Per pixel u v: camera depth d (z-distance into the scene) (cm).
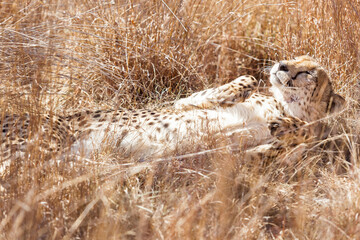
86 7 1248
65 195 778
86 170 834
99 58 1186
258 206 809
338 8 1270
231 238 721
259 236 742
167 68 1269
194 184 839
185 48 1308
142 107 1206
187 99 1134
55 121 962
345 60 1261
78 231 705
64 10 1174
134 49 1236
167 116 1050
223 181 820
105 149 949
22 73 986
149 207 778
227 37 1438
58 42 1086
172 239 691
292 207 828
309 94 1060
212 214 744
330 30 1292
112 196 780
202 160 934
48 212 722
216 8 1446
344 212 786
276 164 977
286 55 1347
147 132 1023
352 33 1260
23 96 941
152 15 1266
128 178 856
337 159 988
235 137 1026
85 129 1008
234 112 1068
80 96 1162
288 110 1082
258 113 1068
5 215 711
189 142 986
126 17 1249
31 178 772
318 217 781
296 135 1007
